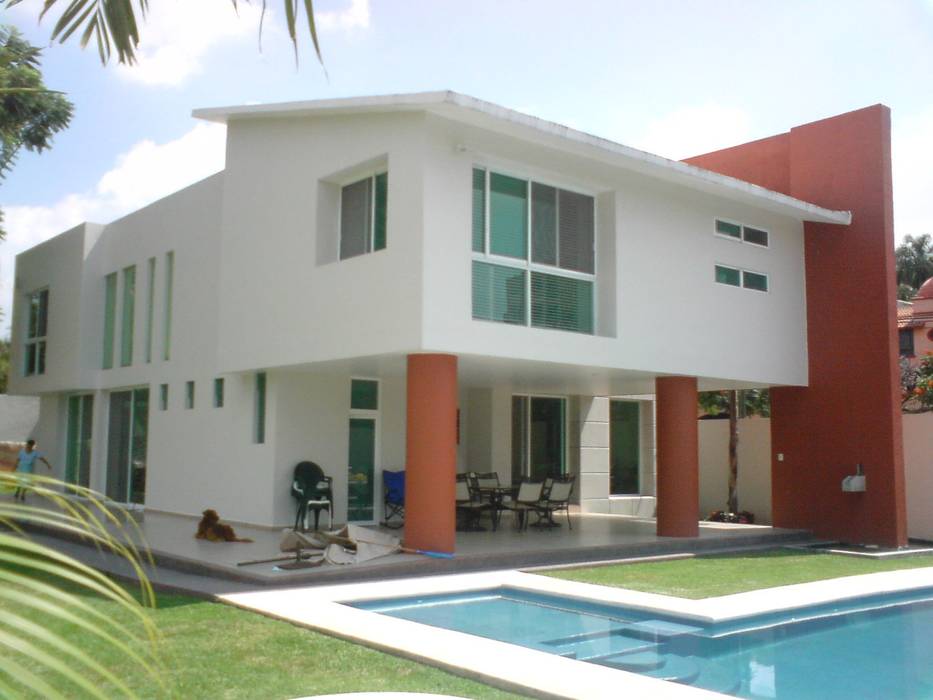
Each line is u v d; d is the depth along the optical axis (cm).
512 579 1009
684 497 1392
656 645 767
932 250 5762
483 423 1717
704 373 1402
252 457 1409
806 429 1606
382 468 1510
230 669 591
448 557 1068
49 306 2045
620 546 1260
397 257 1067
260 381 1425
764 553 1365
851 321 1558
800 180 1652
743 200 1447
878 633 842
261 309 1316
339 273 1156
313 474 1382
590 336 1227
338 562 1016
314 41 348
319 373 1419
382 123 1109
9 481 166
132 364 1778
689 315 1383
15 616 135
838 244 1585
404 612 890
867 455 1516
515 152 1152
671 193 1370
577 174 1233
